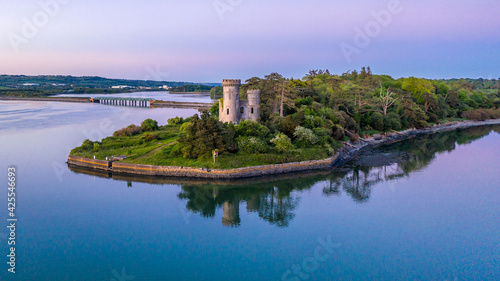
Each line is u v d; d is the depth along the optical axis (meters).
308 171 84.31
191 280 40.59
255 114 102.81
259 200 69.00
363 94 150.75
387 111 148.38
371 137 125.44
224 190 73.94
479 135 143.62
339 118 113.50
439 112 170.12
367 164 92.38
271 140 86.12
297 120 95.94
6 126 146.62
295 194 70.75
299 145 90.44
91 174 80.00
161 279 40.50
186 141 81.56
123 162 80.56
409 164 93.06
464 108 190.25
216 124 82.50
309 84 146.88
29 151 100.62
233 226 55.94
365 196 69.00
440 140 131.00
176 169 77.38
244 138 84.44
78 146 102.44
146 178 78.06
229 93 100.56
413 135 141.75
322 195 69.94
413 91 176.00
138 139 101.12
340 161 94.69
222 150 80.44
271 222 57.72
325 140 94.00
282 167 81.31
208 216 59.94
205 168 77.00
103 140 102.19
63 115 193.62
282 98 109.25
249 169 78.00
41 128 142.00
